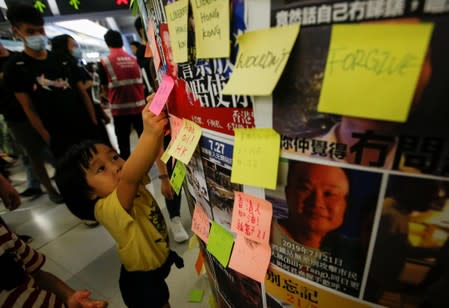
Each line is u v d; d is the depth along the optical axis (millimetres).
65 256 1572
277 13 282
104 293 1297
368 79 240
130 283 921
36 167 2057
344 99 257
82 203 892
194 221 706
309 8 257
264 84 294
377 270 338
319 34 260
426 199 266
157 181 2320
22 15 1495
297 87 295
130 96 2330
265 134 354
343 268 367
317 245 377
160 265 940
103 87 2393
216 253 578
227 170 457
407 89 226
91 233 1754
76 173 866
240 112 376
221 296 751
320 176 324
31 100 1651
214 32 355
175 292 1251
